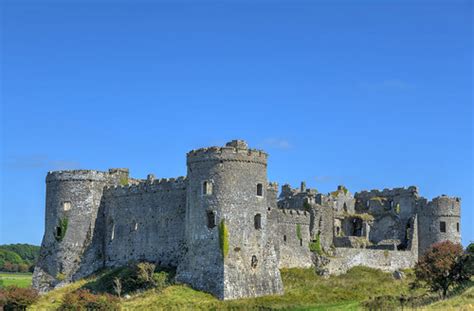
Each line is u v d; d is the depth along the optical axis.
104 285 101.44
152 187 107.31
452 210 122.31
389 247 121.50
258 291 92.94
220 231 92.44
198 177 95.25
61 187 114.12
